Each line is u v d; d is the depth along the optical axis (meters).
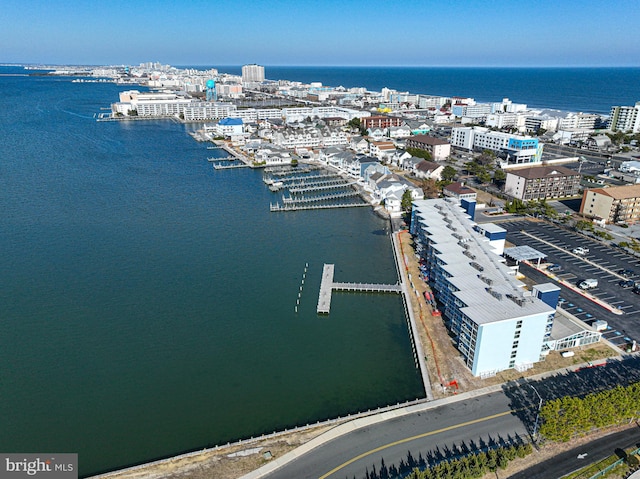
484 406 80.81
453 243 123.38
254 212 190.12
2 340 102.94
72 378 91.81
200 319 112.88
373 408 84.12
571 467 67.62
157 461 70.88
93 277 131.88
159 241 157.88
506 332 86.62
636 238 154.25
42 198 198.00
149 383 90.94
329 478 67.00
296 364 97.31
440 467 63.84
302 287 129.25
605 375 88.25
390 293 126.06
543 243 151.12
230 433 78.69
